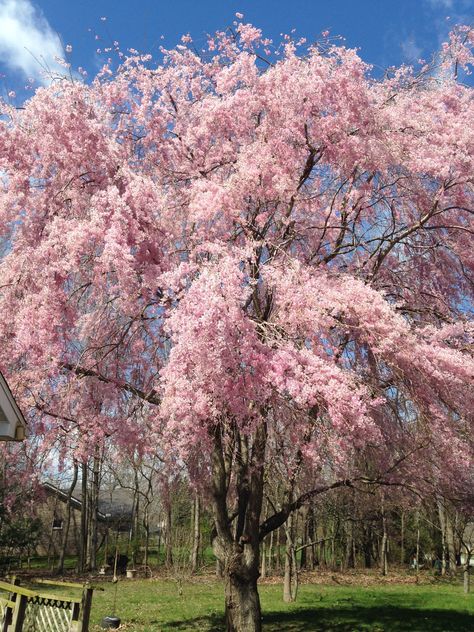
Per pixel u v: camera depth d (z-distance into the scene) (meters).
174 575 19.55
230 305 7.18
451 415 9.03
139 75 10.51
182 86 10.66
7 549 26.02
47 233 9.09
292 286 8.20
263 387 7.58
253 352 7.50
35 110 9.38
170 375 7.48
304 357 7.66
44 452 9.34
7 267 8.97
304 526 20.14
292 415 8.39
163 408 7.66
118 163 9.43
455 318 10.52
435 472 9.63
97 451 9.66
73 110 9.27
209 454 9.95
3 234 9.23
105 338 9.95
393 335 7.82
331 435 8.24
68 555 34.34
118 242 8.34
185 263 7.94
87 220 8.95
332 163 10.02
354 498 12.95
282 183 9.06
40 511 28.50
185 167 10.38
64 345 9.12
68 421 9.36
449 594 19.52
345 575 27.23
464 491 10.00
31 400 8.91
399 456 9.80
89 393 9.52
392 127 9.88
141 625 12.00
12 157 9.35
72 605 6.67
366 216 10.78
